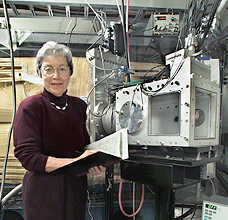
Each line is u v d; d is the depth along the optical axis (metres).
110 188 1.28
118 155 0.61
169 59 0.87
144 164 0.82
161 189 0.82
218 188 1.47
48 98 0.81
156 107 0.89
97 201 1.53
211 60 1.19
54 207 0.73
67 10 1.47
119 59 1.39
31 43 1.54
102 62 1.29
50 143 0.77
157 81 0.85
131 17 1.53
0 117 1.55
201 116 0.91
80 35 1.60
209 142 0.85
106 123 1.11
